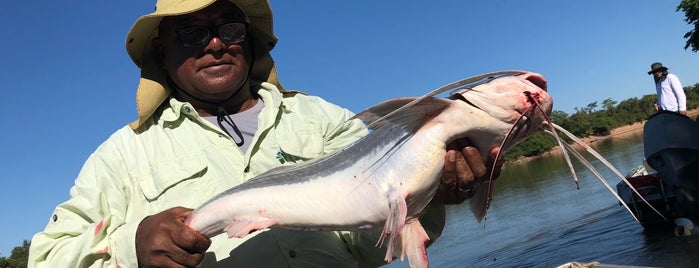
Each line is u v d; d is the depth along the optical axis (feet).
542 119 3.80
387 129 3.96
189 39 4.59
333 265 4.33
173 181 4.31
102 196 4.25
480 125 3.76
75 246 3.92
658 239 10.17
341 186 3.92
